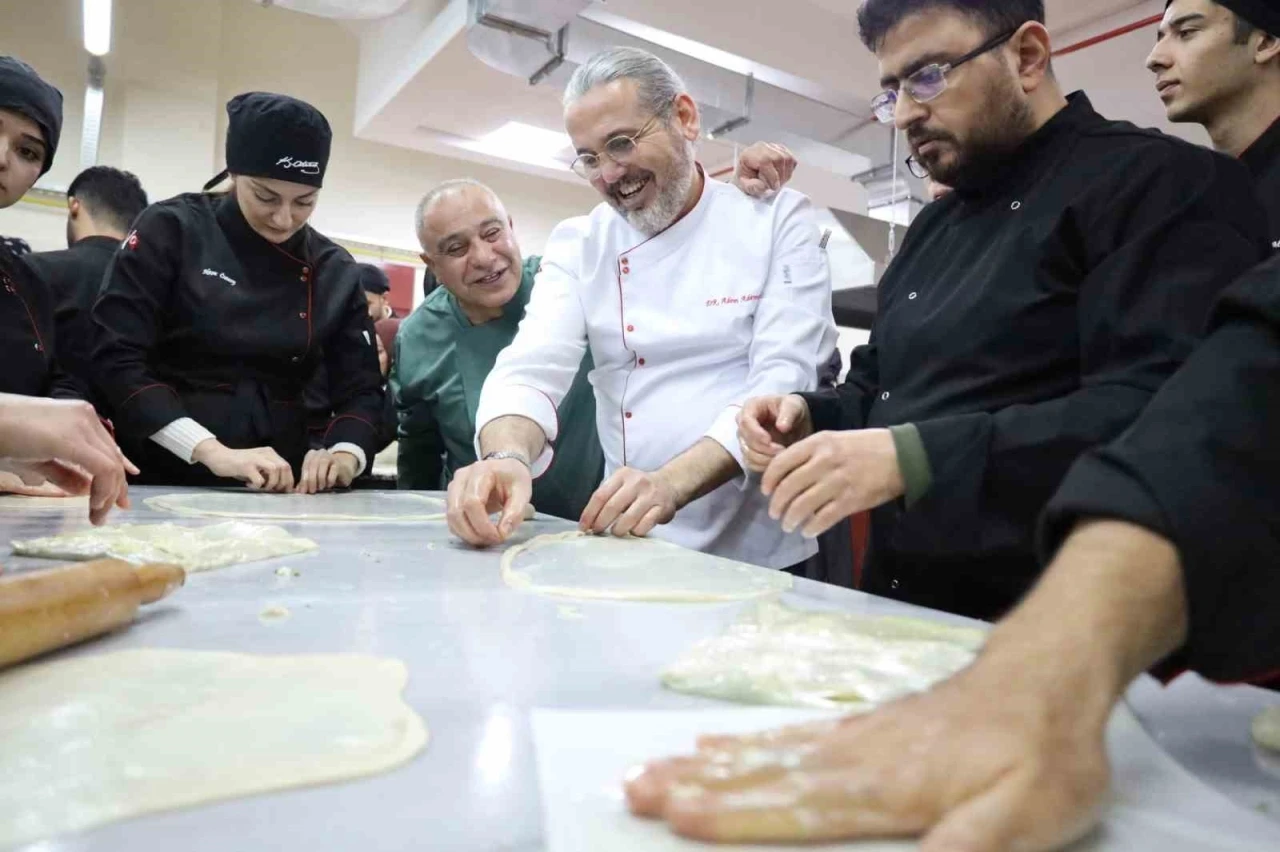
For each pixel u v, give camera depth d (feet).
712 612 2.66
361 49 17.24
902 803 1.16
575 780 1.35
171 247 6.20
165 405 5.93
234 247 6.41
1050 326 3.40
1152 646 1.39
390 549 3.71
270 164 5.91
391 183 18.65
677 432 5.06
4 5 14.28
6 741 1.44
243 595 2.68
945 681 1.38
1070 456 2.84
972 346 3.58
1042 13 3.53
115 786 1.27
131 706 1.63
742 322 5.04
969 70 3.43
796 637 2.27
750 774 1.23
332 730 1.52
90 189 8.19
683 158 4.96
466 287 6.93
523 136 17.61
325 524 4.57
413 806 1.25
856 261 10.96
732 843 1.16
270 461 5.85
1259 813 1.35
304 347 6.64
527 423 4.66
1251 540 1.42
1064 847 1.18
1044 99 3.69
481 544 3.76
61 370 6.59
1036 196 3.53
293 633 2.23
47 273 7.25
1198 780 1.45
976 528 3.04
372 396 7.05
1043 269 3.40
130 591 2.24
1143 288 2.99
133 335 6.03
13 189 5.99
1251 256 2.96
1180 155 3.18
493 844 1.14
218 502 5.32
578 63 11.17
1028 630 1.37
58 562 3.09
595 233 5.44
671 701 1.78
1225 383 1.53
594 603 2.72
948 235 4.11
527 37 10.69
